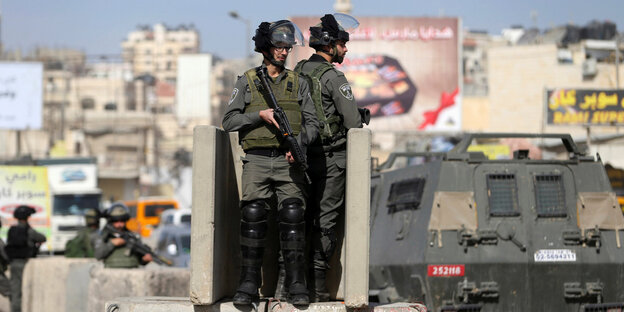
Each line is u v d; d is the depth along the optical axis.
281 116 17.19
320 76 18.41
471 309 27.64
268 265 18.98
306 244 18.91
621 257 28.53
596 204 28.80
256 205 17.59
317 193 18.39
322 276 18.36
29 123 165.12
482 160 28.62
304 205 17.78
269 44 17.81
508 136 30.42
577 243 28.44
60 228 108.88
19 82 164.88
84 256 49.34
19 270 45.84
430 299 27.50
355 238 17.14
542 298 28.06
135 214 139.62
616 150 97.19
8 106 164.62
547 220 28.38
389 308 17.56
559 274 28.19
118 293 32.06
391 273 29.78
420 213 28.83
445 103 151.12
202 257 16.95
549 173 28.83
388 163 35.06
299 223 17.53
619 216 28.88
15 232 46.12
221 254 18.06
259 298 17.86
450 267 27.58
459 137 146.75
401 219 30.00
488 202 28.23
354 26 19.62
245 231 17.56
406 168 31.39
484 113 184.62
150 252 39.22
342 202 18.50
